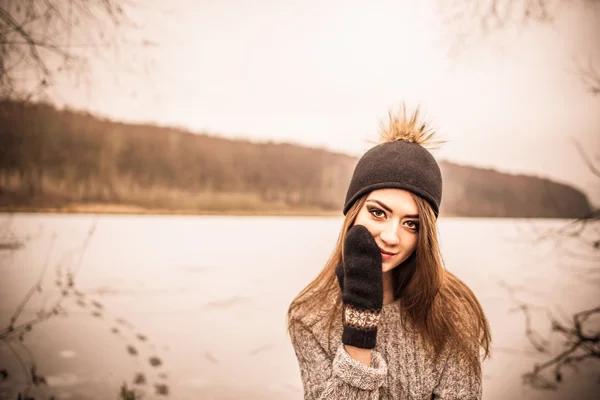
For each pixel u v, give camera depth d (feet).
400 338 2.50
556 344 5.85
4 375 5.36
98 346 5.47
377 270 2.21
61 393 5.38
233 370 5.54
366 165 2.38
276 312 5.75
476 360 2.45
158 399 5.43
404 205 2.20
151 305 5.61
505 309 5.91
